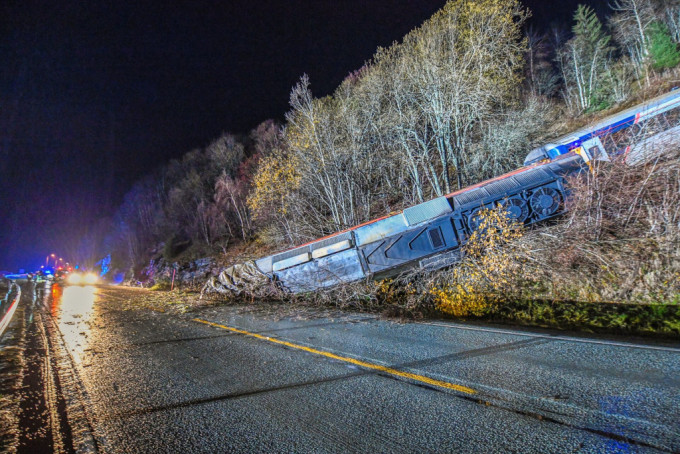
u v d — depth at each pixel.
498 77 17.41
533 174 9.68
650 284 6.54
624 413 3.12
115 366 6.06
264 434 3.38
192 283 24.25
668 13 35.72
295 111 17.84
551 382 3.88
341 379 4.55
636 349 4.65
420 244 9.78
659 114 10.41
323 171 17.55
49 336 9.38
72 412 4.27
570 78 38.12
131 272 42.56
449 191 15.69
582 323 6.08
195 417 3.86
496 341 5.57
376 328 7.20
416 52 18.47
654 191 7.58
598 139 11.00
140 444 3.38
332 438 3.20
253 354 6.07
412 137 17.70
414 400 3.78
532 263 8.31
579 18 38.31
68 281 53.47
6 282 49.97
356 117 18.56
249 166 32.03
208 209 35.62
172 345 7.24
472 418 3.30
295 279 11.17
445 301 8.16
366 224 10.55
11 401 4.73
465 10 17.88
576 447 2.70
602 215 8.07
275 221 20.88
